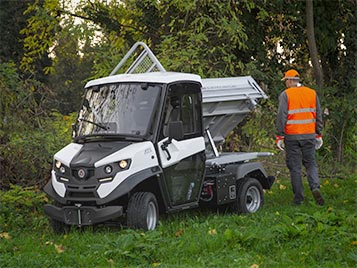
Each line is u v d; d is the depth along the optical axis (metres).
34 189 13.63
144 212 9.86
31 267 7.96
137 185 10.38
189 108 10.94
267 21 19.06
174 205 10.54
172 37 17.08
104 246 8.51
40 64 25.67
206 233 9.45
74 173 10.03
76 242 9.20
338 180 15.57
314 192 12.38
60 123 14.88
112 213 9.71
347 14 19.59
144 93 10.54
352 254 7.91
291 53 19.70
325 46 19.55
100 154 10.05
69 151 10.41
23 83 14.57
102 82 10.91
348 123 19.11
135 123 10.37
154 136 10.24
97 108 10.72
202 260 8.01
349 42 19.64
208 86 12.20
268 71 18.69
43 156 13.86
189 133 10.89
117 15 19.28
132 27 19.12
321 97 18.38
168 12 18.44
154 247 8.32
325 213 10.19
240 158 12.25
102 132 10.48
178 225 10.36
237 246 8.59
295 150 12.52
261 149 17.81
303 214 9.99
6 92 14.15
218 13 17.27
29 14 26.83
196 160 10.95
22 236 10.11
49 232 10.48
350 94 18.98
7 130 14.14
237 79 12.90
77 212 9.91
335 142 18.98
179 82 10.80
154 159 10.16
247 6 17.42
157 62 12.27
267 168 17.06
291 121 12.48
